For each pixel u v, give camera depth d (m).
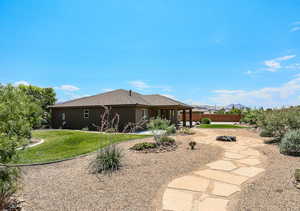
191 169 5.29
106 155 5.34
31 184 4.16
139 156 6.61
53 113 21.28
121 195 3.59
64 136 12.25
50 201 3.33
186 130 15.16
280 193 3.59
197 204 3.25
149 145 7.76
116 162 5.35
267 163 5.93
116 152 5.60
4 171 2.88
